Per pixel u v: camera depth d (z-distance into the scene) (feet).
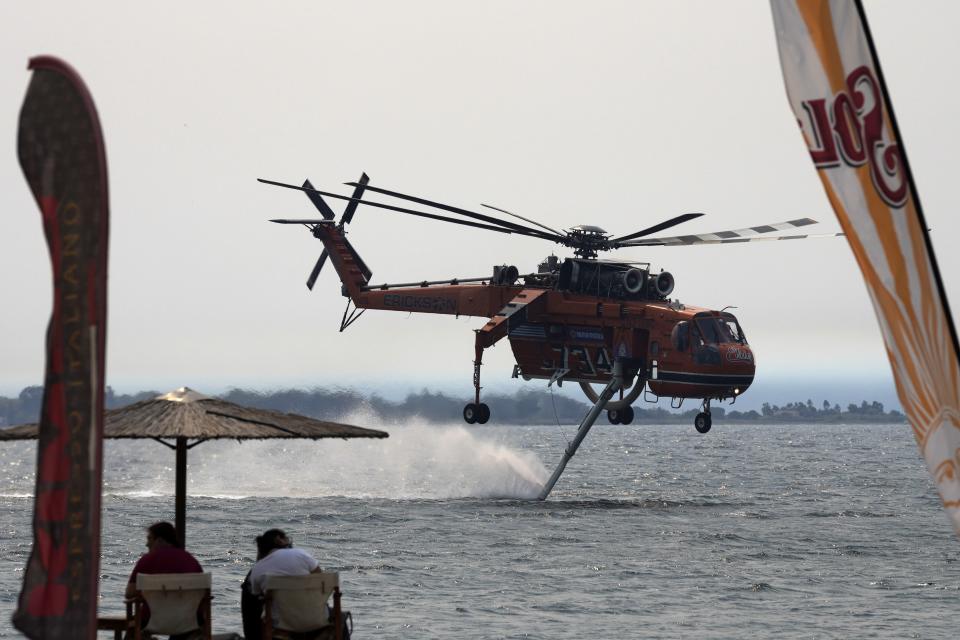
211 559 341.62
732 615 261.44
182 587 147.33
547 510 513.45
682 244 447.42
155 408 150.82
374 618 252.83
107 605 262.26
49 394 83.71
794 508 550.36
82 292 83.56
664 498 627.46
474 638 232.94
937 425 79.15
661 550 372.99
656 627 247.09
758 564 343.67
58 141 83.71
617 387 478.18
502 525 445.78
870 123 78.89
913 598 285.64
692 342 454.40
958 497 78.89
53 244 83.87
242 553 354.13
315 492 655.35
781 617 259.60
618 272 479.00
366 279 574.97
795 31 79.87
